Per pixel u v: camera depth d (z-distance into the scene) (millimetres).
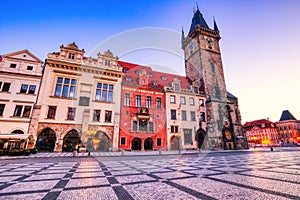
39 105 16625
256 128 58219
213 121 21219
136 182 3721
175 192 2920
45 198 2650
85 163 8070
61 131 16672
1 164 7891
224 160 8906
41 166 7039
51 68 17656
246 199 2498
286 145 43500
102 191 3021
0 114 16078
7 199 2600
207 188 3154
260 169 5453
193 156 11594
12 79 17266
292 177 4070
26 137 13875
